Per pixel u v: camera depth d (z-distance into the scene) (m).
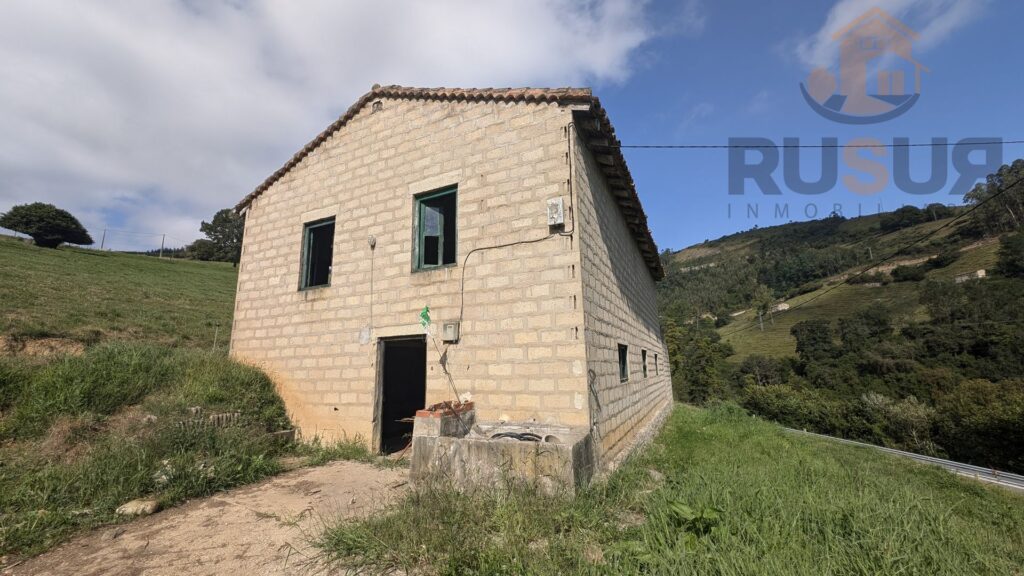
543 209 6.30
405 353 10.29
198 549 3.59
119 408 6.67
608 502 4.22
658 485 5.11
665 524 3.32
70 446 5.57
